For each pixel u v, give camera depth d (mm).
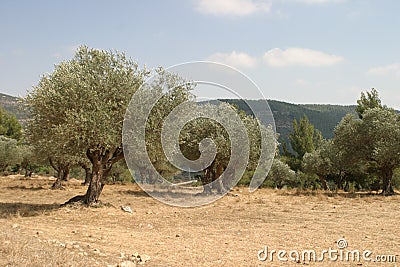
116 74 15531
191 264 7578
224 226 12836
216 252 8750
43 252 7000
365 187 38000
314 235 11117
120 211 16125
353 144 29172
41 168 56719
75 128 14398
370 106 38531
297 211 17156
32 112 15555
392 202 21594
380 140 27984
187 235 11039
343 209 18031
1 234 8086
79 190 28562
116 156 17359
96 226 12352
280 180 38812
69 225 12359
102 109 14812
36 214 14766
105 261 7316
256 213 16344
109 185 35688
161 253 8438
